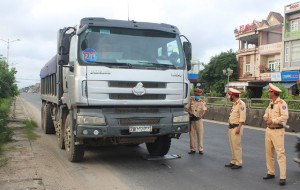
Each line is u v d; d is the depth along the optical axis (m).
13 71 28.20
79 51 7.69
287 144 12.83
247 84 44.44
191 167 8.41
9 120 18.45
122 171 7.91
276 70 42.72
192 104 10.23
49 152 9.83
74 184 6.78
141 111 8.02
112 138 8.12
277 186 6.82
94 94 7.61
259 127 21.42
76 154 8.48
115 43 7.98
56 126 11.38
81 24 7.84
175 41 8.48
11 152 9.64
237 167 8.30
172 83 8.16
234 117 8.34
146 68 7.95
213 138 14.02
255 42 50.66
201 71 53.16
